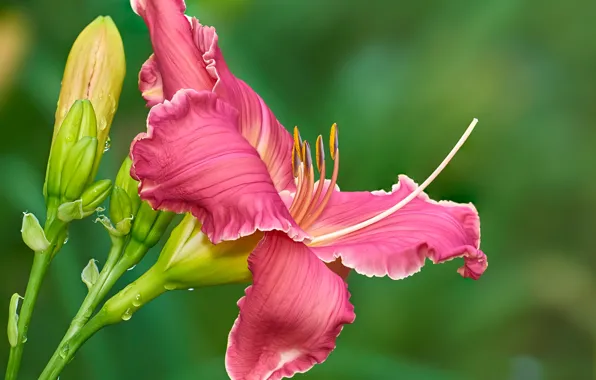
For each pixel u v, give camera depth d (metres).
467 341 1.35
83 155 1.02
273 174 1.05
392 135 1.31
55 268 1.21
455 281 1.33
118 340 1.19
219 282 1.01
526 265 1.40
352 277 1.30
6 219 1.29
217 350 1.26
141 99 1.31
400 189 1.07
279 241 0.97
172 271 1.01
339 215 1.05
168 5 1.02
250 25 1.35
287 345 0.98
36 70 1.26
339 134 1.31
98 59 1.05
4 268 1.30
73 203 1.02
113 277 1.03
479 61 1.38
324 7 1.38
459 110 1.33
